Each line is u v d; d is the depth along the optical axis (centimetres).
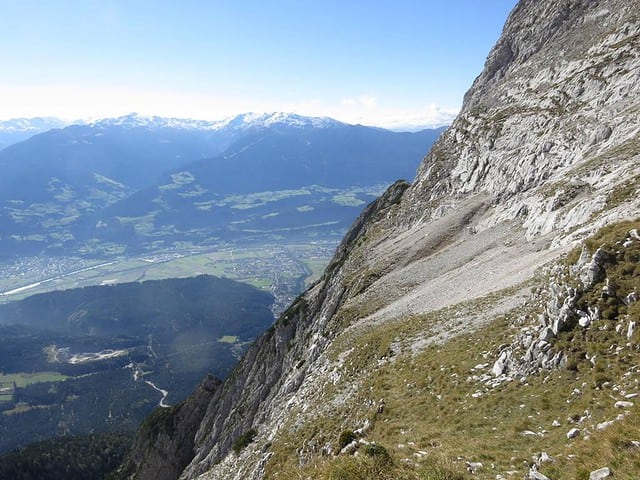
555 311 2775
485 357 3158
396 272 8006
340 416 3822
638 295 2425
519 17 14138
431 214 9931
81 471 15562
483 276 5588
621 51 8012
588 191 5681
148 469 10419
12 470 15075
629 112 6544
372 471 1891
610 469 1453
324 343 7262
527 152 8212
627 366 2159
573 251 3062
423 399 3100
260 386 9669
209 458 8819
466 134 11469
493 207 8300
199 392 11300
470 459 1964
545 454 1764
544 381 2495
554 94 8981
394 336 4697
